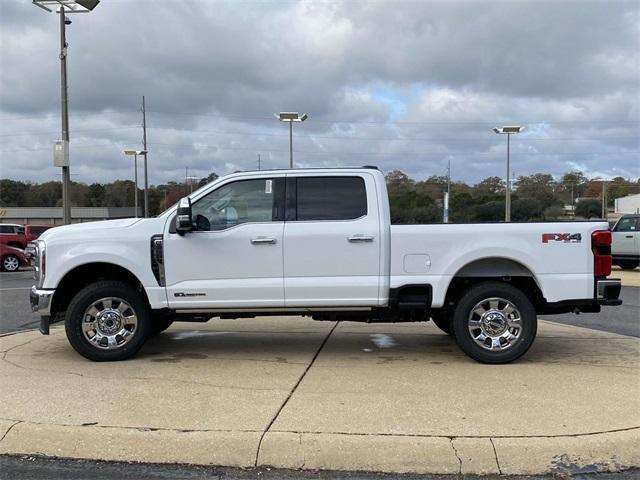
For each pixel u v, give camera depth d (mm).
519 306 6324
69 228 6508
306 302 6363
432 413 4621
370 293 6363
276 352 6984
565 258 6367
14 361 6477
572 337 8062
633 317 10375
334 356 6770
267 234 6332
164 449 4066
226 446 4043
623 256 19578
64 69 21000
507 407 4781
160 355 6793
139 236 6371
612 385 5477
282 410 4688
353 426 4309
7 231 23062
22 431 4246
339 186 6465
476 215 48719
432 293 6348
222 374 5879
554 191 66375
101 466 3994
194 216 6414
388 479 3832
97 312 6449
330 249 6344
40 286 6410
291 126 32938
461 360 6566
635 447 4047
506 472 3898
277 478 3840
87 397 5059
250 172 6492
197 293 6332
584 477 3861
